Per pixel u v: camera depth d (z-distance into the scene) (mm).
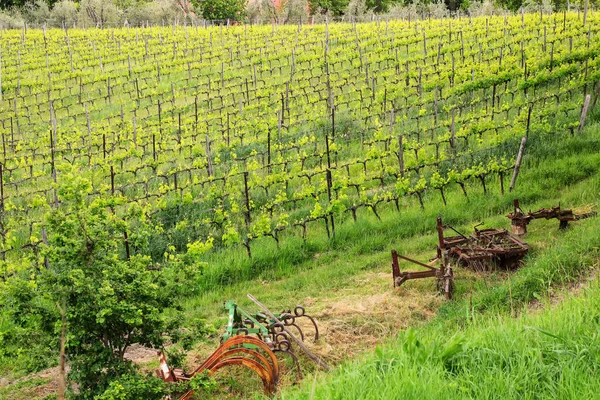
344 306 11312
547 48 30828
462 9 64938
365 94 27859
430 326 10211
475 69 26375
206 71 36938
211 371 8648
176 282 8922
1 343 8352
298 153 20250
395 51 35344
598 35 30969
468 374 6527
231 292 12836
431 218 14992
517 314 10086
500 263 12156
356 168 19234
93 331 8328
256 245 14625
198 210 16469
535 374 6430
